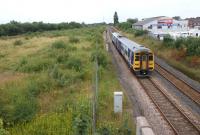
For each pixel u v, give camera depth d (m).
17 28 86.75
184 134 12.51
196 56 28.81
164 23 68.81
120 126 12.47
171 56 33.66
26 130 11.77
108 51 39.81
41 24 98.44
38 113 14.16
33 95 16.80
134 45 27.05
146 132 8.03
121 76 24.56
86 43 44.25
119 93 14.60
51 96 17.28
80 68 24.41
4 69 26.11
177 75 25.11
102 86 19.61
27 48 42.62
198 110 15.70
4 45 49.09
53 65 25.36
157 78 23.78
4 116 13.16
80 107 13.73
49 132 11.55
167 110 15.57
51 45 40.31
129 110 15.54
